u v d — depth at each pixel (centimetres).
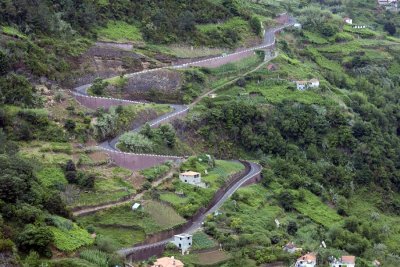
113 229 17188
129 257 16200
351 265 18362
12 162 16838
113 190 18400
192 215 18688
